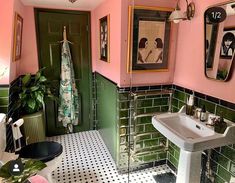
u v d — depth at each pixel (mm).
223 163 1490
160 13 1839
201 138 1306
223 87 1451
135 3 1767
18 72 2514
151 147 2129
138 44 1856
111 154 2414
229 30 1367
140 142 2080
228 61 1388
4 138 1716
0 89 1960
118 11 1812
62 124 2955
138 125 2029
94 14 2721
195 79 1730
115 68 2012
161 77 2016
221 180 1524
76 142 2783
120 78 1897
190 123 1648
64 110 2762
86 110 3061
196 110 1652
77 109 2900
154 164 2201
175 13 1687
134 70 1910
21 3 2271
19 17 2146
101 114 2775
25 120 2330
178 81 1974
